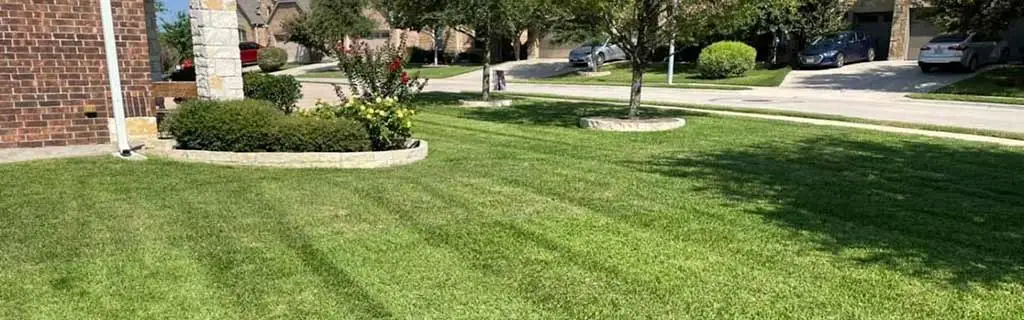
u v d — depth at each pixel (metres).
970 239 4.59
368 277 3.83
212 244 4.36
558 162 7.57
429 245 4.41
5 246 4.25
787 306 3.47
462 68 33.72
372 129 7.54
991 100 15.15
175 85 9.09
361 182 6.29
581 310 3.43
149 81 8.36
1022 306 3.45
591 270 3.97
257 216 5.04
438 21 14.38
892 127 10.92
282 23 40.41
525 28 14.55
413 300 3.53
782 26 24.70
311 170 6.86
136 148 7.73
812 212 5.31
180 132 7.24
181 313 3.34
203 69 9.23
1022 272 3.94
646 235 4.66
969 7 18.16
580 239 4.56
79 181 6.11
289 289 3.64
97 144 8.09
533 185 6.26
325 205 5.39
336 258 4.13
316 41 34.31
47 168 6.64
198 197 5.60
